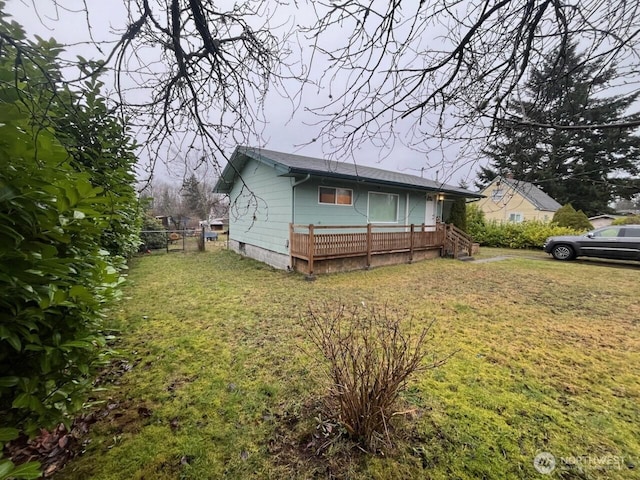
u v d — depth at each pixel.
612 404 2.30
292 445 1.87
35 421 1.44
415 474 1.67
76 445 1.84
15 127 1.14
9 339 1.18
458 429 2.00
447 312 4.46
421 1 1.66
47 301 1.28
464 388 2.48
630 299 5.26
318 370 2.72
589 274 7.53
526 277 7.11
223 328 3.78
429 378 2.62
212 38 1.72
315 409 2.19
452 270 8.01
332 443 1.87
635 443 1.91
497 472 1.68
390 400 1.94
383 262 8.65
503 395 2.39
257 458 1.77
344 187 8.78
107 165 2.61
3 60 1.40
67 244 1.60
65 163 1.46
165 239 12.53
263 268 8.12
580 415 2.17
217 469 1.70
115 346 3.24
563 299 5.24
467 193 11.21
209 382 2.55
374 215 9.77
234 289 5.77
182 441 1.89
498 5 1.56
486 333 3.67
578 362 2.96
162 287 5.90
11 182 1.12
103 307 2.13
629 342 3.46
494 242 14.39
